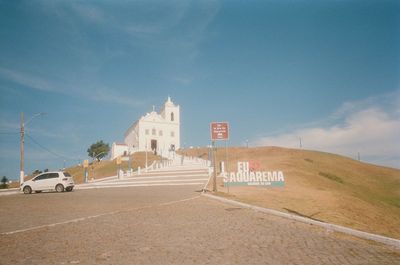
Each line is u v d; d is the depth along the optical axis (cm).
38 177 3438
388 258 750
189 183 3741
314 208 2172
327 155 9756
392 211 4059
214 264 696
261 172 3344
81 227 1155
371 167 8769
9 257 762
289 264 696
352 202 2970
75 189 3741
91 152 12488
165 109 11550
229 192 2653
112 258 748
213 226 1168
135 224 1211
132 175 5156
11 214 1552
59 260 736
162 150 10612
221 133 2542
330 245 877
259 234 1023
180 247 850
